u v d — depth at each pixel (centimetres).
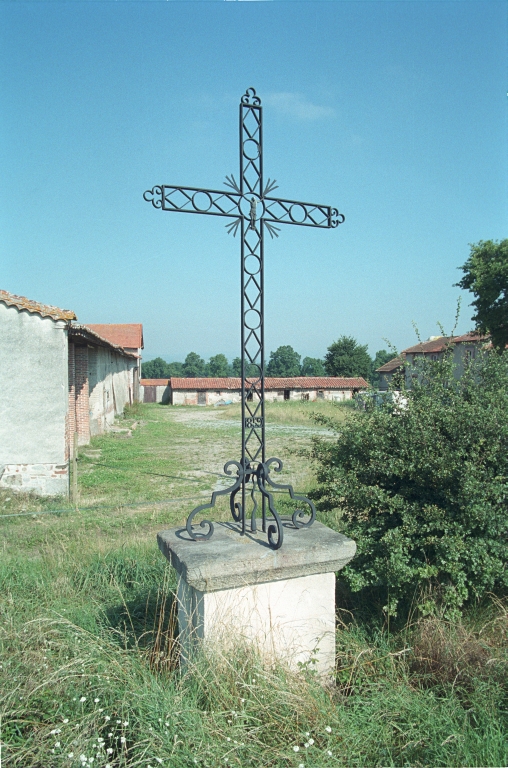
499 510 388
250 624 321
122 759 248
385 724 286
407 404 464
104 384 2119
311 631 338
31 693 297
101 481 1148
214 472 1280
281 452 1627
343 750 264
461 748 261
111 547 620
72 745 258
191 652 317
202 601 310
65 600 459
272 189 357
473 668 331
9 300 995
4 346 1004
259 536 352
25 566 536
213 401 4691
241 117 353
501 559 386
